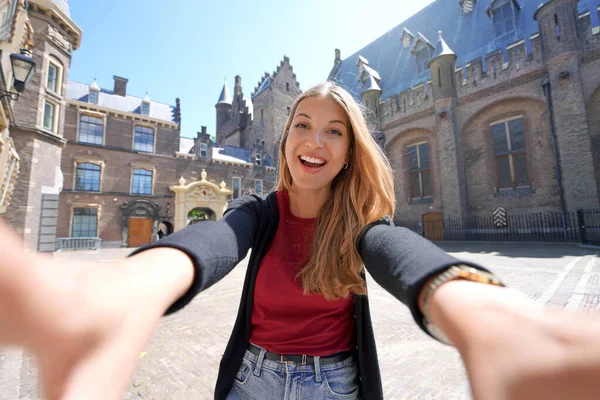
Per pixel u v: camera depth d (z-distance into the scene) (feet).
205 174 81.92
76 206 66.13
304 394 4.04
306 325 4.22
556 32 49.85
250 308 4.45
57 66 47.19
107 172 70.69
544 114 52.44
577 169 46.55
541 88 52.26
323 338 4.22
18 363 11.64
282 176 5.01
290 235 4.53
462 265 1.96
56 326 1.08
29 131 41.68
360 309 4.42
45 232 43.37
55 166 46.14
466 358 1.33
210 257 2.38
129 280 1.64
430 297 1.86
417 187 70.18
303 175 4.28
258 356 4.30
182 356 12.92
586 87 47.55
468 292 1.68
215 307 20.59
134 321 1.45
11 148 25.73
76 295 1.24
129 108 79.05
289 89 119.24
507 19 65.62
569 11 48.93
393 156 74.69
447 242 58.49
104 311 1.31
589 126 47.26
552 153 51.13
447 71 63.87
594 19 47.93
